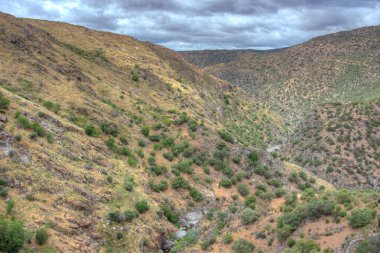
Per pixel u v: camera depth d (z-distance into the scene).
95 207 39.75
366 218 28.59
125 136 63.47
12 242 28.81
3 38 70.94
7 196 34.00
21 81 60.25
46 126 47.88
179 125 78.94
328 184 79.06
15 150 38.94
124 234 38.72
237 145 76.75
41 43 82.25
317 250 27.84
